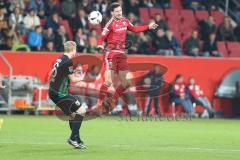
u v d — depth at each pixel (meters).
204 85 68.44
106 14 72.06
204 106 67.50
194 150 34.72
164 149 34.94
